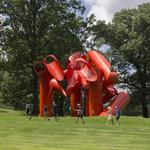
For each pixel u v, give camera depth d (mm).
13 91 66000
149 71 78188
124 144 26344
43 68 48906
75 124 36781
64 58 60750
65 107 73812
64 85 56688
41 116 48500
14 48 60375
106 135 30625
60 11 61656
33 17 61094
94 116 44125
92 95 45781
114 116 43406
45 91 48938
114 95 49219
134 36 75250
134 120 41312
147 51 75188
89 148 23578
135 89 78312
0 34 60969
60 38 60062
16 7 60562
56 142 25969
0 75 68625
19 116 45781
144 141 28219
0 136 28094
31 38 61281
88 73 46312
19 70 61969
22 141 25781
